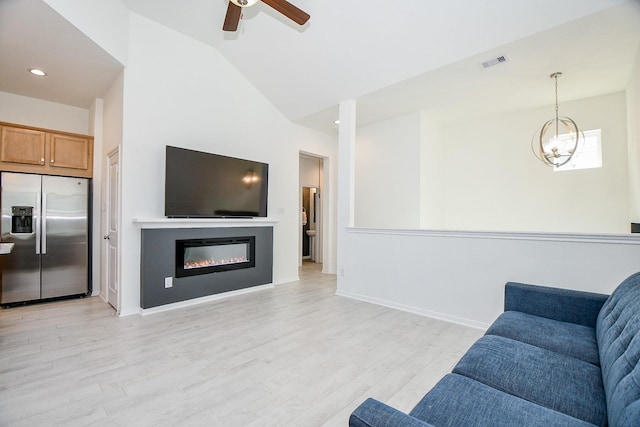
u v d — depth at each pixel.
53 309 3.54
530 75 3.54
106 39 3.05
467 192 5.32
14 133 3.55
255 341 2.70
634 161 3.41
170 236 3.62
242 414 1.71
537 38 2.79
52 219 3.79
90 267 4.13
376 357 2.40
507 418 1.01
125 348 2.53
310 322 3.19
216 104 4.23
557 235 2.64
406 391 1.94
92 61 3.24
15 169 3.56
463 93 4.07
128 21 3.41
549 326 1.81
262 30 3.73
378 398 1.87
